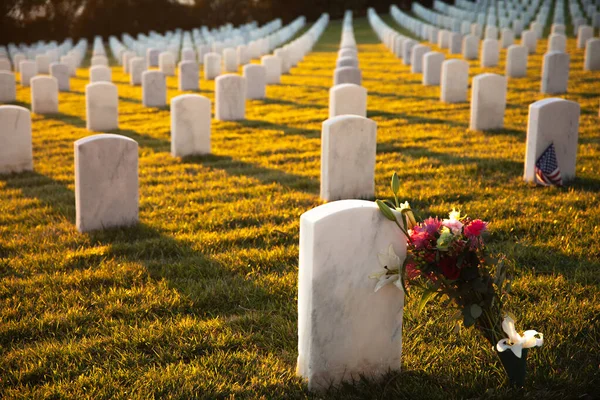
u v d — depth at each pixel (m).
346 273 3.68
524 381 3.77
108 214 6.97
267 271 5.68
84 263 5.98
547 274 5.43
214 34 50.12
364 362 3.87
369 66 25.55
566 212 6.98
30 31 53.22
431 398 3.69
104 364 4.11
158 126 14.35
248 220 7.14
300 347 3.90
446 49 29.17
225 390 3.81
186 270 5.66
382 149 10.87
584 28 24.91
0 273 5.76
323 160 7.91
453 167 9.25
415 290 5.04
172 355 4.21
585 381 3.74
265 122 14.16
